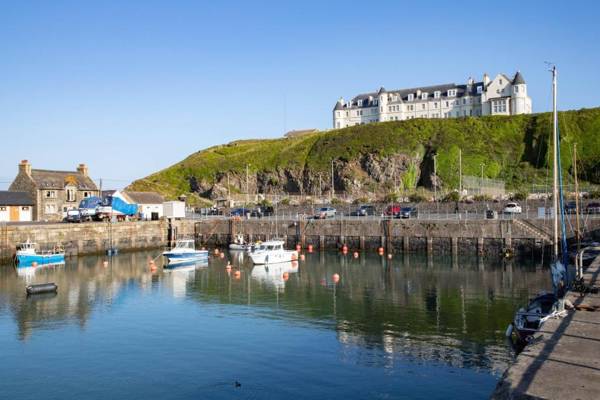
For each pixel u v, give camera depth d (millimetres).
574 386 11023
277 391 21734
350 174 117688
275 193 125375
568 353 13453
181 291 43750
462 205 77875
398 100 150125
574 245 51062
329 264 58594
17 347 28328
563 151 106188
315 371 23844
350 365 24453
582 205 67125
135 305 38406
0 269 57438
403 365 24266
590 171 101438
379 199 99688
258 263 59312
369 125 135625
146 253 73438
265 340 28828
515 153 113562
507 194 92000
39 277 51656
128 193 89438
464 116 131875
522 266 53062
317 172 122688
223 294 42188
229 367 24672
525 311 27391
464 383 21922
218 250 75938
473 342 27531
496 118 123875
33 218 83562
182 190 132875
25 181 84812
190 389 22203
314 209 89250
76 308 37531
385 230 67250
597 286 23672
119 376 23891
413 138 122625
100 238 72375
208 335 30094
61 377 23875
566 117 116188
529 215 65188
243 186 130625
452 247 62469
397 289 42562
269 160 135000
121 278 51031
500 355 25312
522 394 10609
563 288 28266
